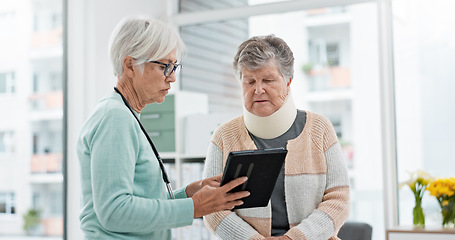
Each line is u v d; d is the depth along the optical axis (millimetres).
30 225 5957
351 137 4168
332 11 4180
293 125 2061
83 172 1596
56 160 5902
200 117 3705
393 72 3602
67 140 3807
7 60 5871
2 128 5918
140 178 1606
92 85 3773
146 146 1634
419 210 3018
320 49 4203
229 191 1623
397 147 3602
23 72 5871
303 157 2010
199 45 4305
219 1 4238
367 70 4109
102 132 1529
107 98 1636
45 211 5965
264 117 1992
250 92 1946
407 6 3578
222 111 4164
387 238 2816
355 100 4156
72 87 3820
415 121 3576
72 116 3809
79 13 3811
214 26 4262
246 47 1926
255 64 1894
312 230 1904
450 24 3541
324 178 2020
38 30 5828
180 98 3777
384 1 3490
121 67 1650
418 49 3572
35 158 5945
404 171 3576
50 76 5848
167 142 3775
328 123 2088
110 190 1488
